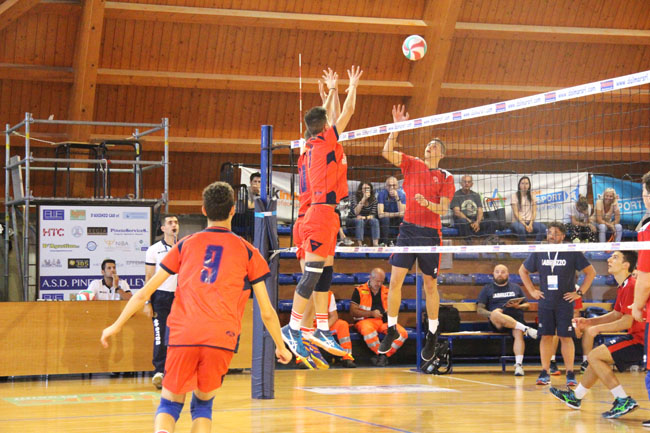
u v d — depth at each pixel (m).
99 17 12.16
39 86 13.38
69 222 10.16
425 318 11.26
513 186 14.36
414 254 6.58
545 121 15.81
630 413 6.65
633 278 7.07
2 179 13.89
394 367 11.62
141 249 10.42
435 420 6.06
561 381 9.59
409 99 15.08
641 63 15.73
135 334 9.66
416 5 14.00
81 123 10.84
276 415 6.27
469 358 12.00
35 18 12.59
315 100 14.95
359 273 13.13
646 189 5.88
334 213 5.41
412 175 6.61
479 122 15.54
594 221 13.29
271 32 13.86
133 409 6.62
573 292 8.80
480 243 13.23
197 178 15.41
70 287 10.11
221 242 3.94
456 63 14.87
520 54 15.02
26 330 9.17
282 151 15.01
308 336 5.67
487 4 14.17
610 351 6.30
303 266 5.64
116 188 14.96
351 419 6.06
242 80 14.05
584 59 15.41
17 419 6.02
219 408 6.71
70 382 9.09
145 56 13.60
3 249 13.01
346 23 13.72
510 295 10.99
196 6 13.22
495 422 5.99
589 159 16.14
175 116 14.40
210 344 3.71
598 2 14.59
